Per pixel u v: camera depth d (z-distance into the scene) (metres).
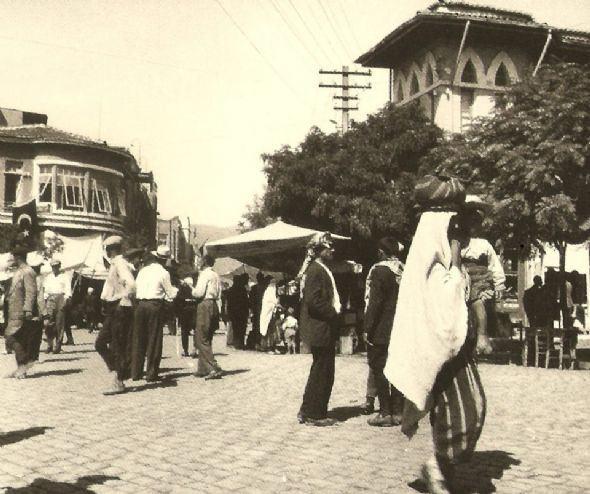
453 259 5.10
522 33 30.55
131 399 10.20
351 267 20.52
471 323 5.11
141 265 12.61
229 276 27.97
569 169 16.41
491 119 17.61
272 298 19.50
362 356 18.64
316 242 8.45
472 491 5.27
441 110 30.42
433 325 4.90
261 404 9.78
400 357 5.02
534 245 17.73
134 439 7.29
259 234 19.86
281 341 21.47
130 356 12.29
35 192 45.84
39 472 5.92
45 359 16.38
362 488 5.39
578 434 7.66
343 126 38.75
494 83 30.95
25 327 12.66
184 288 17.23
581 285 27.06
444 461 5.01
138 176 56.72
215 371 12.73
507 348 20.88
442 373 4.98
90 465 6.17
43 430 7.77
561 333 16.12
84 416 8.72
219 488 5.42
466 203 5.22
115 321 10.83
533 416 8.90
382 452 6.72
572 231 16.19
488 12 31.94
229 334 21.67
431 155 20.05
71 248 45.50
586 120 16.42
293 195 28.83
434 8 31.91
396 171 28.78
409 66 33.16
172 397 10.43
